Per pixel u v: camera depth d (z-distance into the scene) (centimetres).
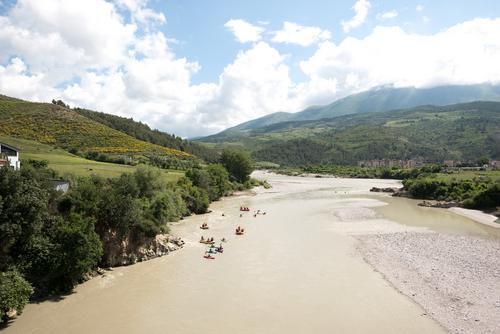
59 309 3275
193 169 10469
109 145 15450
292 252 4991
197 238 5744
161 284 3859
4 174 3278
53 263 3484
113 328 2959
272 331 2908
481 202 9100
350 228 6531
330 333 2872
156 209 5359
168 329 2944
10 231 3180
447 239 5612
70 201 4088
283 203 10000
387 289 3675
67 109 17800
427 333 2845
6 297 2983
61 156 11300
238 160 13988
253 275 4119
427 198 11375
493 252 4838
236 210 8656
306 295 3572
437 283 3769
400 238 5691
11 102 16725
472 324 2947
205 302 3434
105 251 4275
